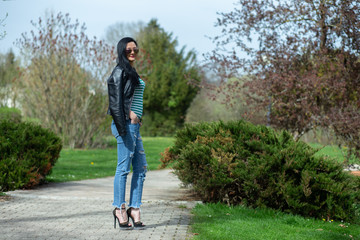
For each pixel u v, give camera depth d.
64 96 21.94
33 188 7.81
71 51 21.55
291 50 9.28
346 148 9.54
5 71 27.95
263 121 9.65
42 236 4.16
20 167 7.52
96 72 21.89
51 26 21.19
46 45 21.20
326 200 5.57
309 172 5.66
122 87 4.41
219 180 5.86
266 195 5.67
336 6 8.98
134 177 4.63
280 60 9.16
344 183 5.65
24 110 23.30
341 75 8.95
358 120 8.48
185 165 6.30
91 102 22.48
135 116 4.48
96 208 5.67
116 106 4.37
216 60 9.51
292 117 9.24
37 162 7.96
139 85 4.55
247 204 5.94
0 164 7.39
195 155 6.14
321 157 5.89
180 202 6.18
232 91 9.84
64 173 11.85
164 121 39.94
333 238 4.46
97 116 22.42
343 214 5.55
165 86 38.88
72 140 22.14
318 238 4.43
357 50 9.02
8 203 5.96
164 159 7.53
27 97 22.53
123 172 4.54
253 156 6.03
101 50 21.81
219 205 5.88
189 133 7.38
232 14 9.52
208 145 6.32
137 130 4.59
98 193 7.05
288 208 5.75
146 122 40.09
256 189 5.79
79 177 10.63
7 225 4.62
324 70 9.27
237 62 9.41
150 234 4.31
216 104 33.91
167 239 4.11
